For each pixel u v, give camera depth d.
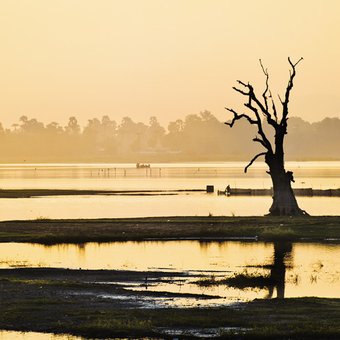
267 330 66.88
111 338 66.69
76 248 127.75
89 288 87.19
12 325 70.50
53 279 95.19
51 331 68.69
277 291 87.19
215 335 66.50
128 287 89.56
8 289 86.25
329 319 71.00
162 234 142.50
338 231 143.75
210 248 126.31
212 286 90.38
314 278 96.12
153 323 70.25
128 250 124.56
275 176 177.50
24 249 126.56
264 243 132.12
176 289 88.19
